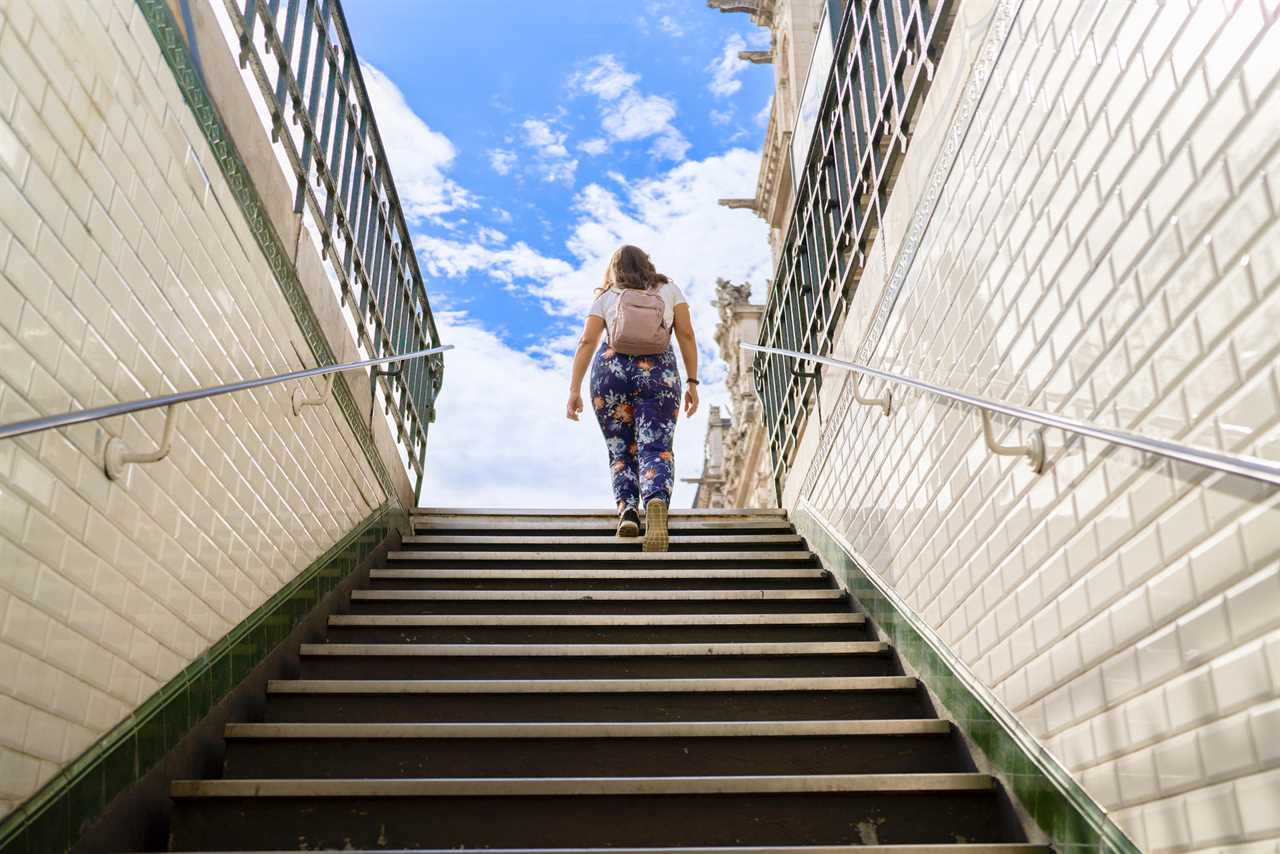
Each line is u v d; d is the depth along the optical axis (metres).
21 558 2.15
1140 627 2.19
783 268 6.82
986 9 3.20
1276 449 1.74
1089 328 2.44
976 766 3.06
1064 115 2.59
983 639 3.11
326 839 2.70
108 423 2.54
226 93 3.37
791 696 3.62
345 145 5.00
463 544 5.81
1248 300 1.81
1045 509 2.68
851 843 2.78
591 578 5.09
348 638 4.33
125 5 2.62
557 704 3.52
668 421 4.48
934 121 3.74
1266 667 1.76
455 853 2.47
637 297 4.52
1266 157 1.77
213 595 3.30
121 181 2.60
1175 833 2.03
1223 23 1.91
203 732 3.11
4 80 2.06
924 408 3.76
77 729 2.40
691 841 2.75
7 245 2.06
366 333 5.42
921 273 3.84
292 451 4.18
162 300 2.87
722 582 5.16
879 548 4.37
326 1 4.45
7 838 2.06
